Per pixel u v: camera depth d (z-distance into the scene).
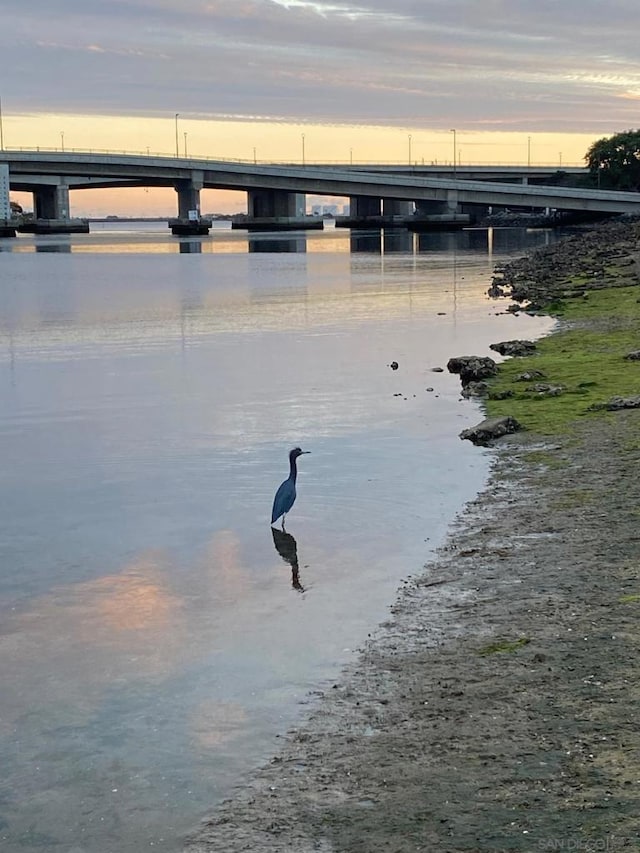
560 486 14.13
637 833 5.89
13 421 20.48
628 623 9.12
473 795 6.51
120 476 15.88
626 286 45.22
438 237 153.75
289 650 9.19
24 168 160.12
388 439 17.92
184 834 6.44
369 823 6.34
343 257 102.44
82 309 48.66
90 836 6.47
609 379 22.53
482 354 28.59
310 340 33.78
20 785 7.08
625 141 174.75
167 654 9.17
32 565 11.68
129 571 11.44
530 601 9.95
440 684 8.26
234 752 7.41
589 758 6.80
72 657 9.15
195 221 190.00
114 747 7.55
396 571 11.24
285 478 15.51
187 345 33.34
